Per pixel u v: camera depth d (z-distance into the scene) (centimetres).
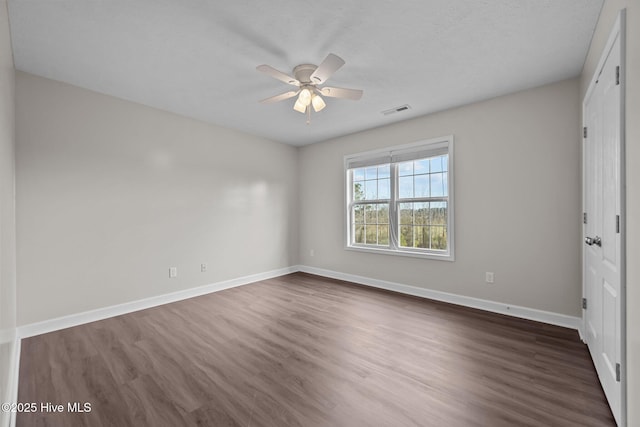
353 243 452
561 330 262
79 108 283
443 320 289
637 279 125
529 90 288
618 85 143
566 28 196
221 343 242
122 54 227
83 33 200
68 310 275
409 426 149
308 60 236
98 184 296
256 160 454
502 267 307
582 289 250
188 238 370
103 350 229
